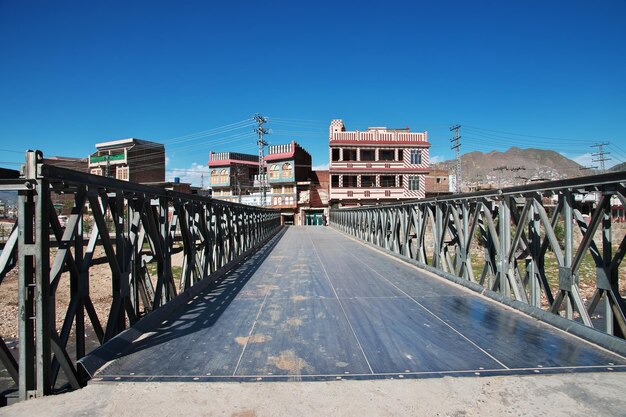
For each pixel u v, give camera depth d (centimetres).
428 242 1698
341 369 334
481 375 321
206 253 713
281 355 365
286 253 1235
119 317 401
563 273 414
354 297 598
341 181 4447
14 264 307
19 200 287
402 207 1036
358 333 428
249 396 289
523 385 304
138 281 476
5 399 291
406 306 542
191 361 352
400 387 302
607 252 362
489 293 580
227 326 455
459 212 686
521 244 519
